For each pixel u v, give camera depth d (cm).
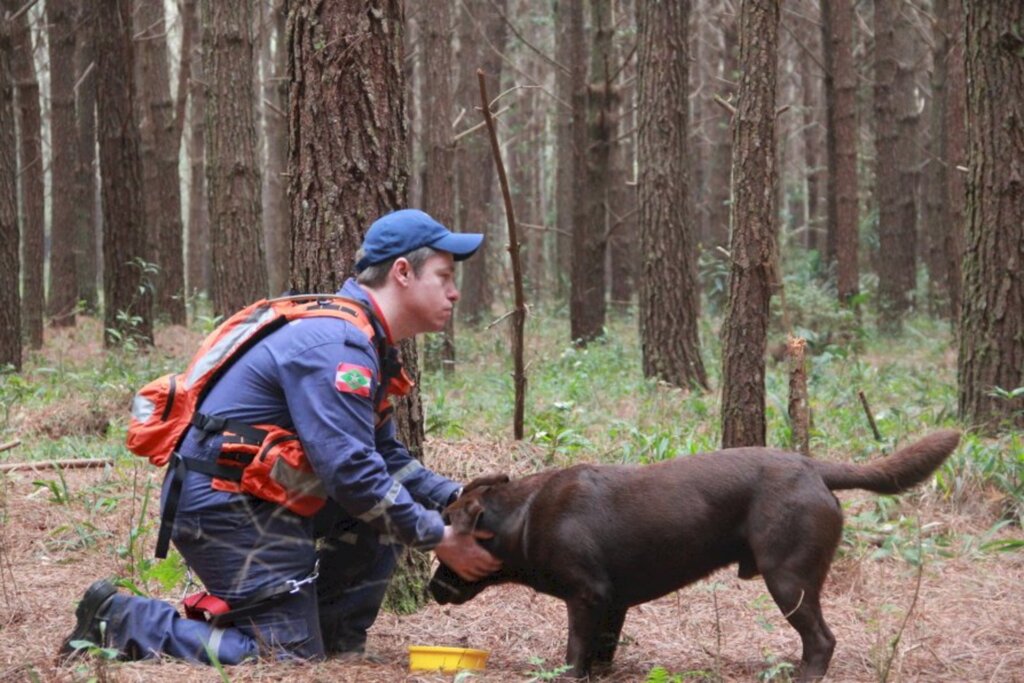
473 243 425
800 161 4250
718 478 414
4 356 1234
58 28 1914
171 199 1922
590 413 1012
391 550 455
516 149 3250
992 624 508
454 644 480
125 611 415
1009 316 841
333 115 500
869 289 2514
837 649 468
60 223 1939
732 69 2414
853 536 602
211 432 406
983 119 845
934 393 1125
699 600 544
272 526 408
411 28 2769
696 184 2977
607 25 1688
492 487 432
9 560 571
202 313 2281
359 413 401
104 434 917
